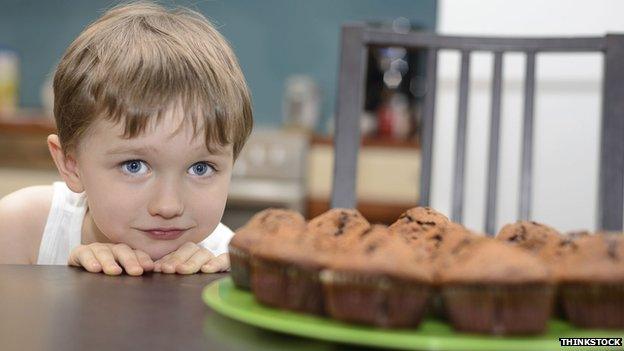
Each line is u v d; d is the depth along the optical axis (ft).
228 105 2.71
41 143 10.07
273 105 12.27
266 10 12.26
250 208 10.15
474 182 6.20
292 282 1.69
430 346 1.47
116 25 2.87
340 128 4.04
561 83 5.99
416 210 2.06
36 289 1.97
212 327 1.67
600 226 3.93
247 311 1.66
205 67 2.69
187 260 2.51
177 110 2.54
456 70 6.13
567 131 6.02
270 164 10.03
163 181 2.62
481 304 1.57
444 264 1.68
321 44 12.20
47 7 12.32
